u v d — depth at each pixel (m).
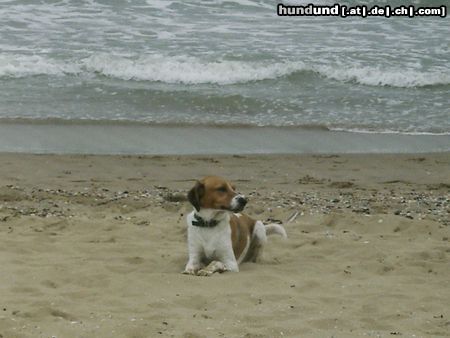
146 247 8.25
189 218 7.46
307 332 5.76
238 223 7.61
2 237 8.49
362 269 7.68
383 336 5.73
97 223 9.21
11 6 23.28
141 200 10.49
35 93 17.23
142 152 13.62
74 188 11.14
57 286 6.88
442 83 18.83
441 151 14.21
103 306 6.28
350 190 11.45
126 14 23.27
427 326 6.00
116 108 16.47
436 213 10.14
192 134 14.88
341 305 6.48
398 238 8.94
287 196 10.91
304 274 7.45
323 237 8.84
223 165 12.81
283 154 13.70
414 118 16.42
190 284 6.90
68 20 22.48
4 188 10.87
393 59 20.25
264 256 8.10
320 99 17.56
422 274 7.54
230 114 16.42
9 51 19.59
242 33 22.02
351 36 22.33
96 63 19.02
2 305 6.21
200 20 23.09
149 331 5.67
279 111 16.64
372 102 17.50
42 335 5.54
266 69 19.06
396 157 13.68
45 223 9.20
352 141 14.70
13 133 14.37
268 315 6.14
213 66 19.11
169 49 20.27
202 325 5.85
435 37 22.52
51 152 13.37
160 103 16.95
